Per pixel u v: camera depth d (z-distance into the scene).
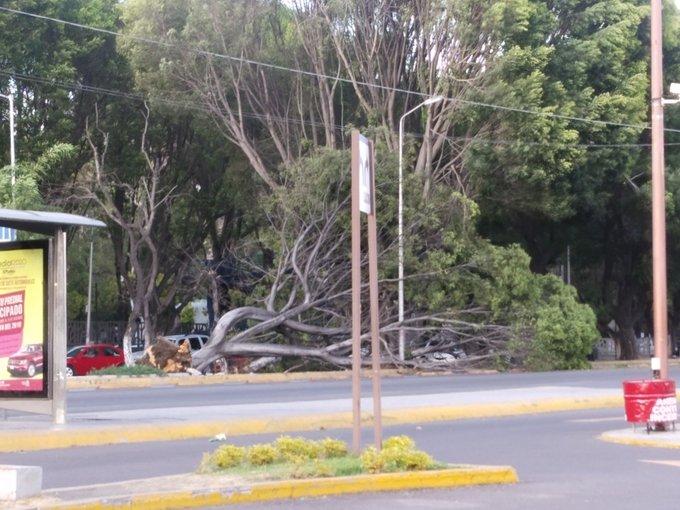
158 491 9.20
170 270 51.44
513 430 16.86
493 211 43.66
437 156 41.03
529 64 37.16
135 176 47.41
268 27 41.84
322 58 40.25
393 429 16.95
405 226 37.22
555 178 39.28
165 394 25.14
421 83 39.28
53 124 43.19
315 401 21.27
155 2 39.34
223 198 49.94
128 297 52.78
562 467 12.36
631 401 15.55
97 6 43.59
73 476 11.25
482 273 38.75
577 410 20.88
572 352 38.28
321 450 11.09
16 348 15.99
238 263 46.69
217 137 44.84
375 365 10.98
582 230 49.34
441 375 35.50
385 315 38.06
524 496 10.02
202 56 39.72
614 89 40.00
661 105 18.39
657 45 18.47
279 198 36.91
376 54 40.00
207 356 35.34
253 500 9.44
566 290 39.19
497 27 36.62
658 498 10.00
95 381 29.42
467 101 37.31
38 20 41.12
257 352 36.00
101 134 45.47
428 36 38.50
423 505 9.40
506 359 37.78
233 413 17.97
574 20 39.59
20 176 32.19
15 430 14.55
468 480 10.69
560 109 37.84
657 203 18.31
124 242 49.47
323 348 36.84
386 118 40.53
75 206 46.25
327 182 35.88
